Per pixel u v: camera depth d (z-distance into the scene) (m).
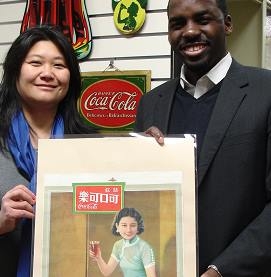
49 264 1.03
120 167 1.03
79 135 1.06
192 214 1.01
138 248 1.01
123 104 2.26
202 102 1.23
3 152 1.19
